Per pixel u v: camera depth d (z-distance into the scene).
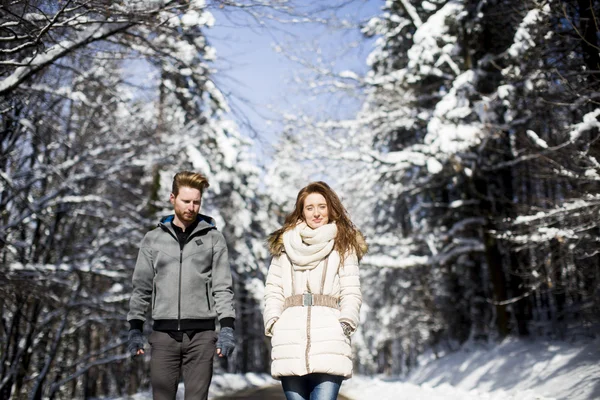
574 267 13.42
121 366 27.02
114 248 16.39
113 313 17.73
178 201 4.63
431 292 24.11
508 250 16.45
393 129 18.61
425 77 17.12
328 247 3.99
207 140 18.02
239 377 23.44
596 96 9.53
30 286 10.27
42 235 16.89
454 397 11.84
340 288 4.01
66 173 15.38
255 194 22.94
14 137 12.03
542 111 11.66
